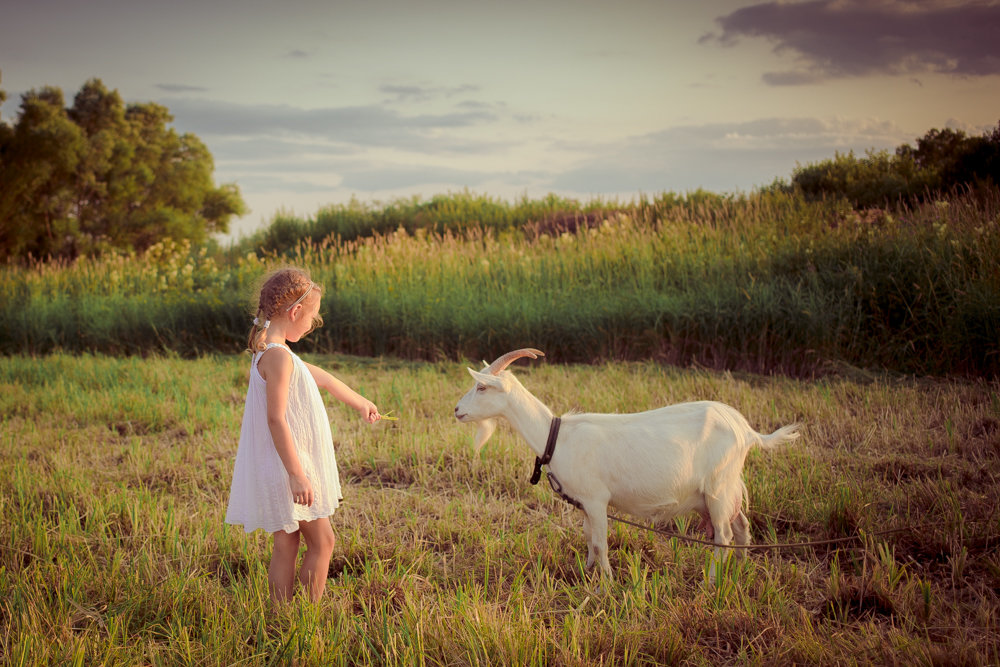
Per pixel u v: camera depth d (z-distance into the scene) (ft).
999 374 28.30
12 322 43.80
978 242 32.35
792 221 45.39
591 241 47.19
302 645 10.53
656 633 11.06
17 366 35.55
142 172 111.45
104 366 35.12
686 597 12.73
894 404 24.18
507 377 13.84
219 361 38.27
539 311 37.22
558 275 42.96
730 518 13.74
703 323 33.73
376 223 77.10
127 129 118.52
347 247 55.83
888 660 10.10
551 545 14.88
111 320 43.21
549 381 29.78
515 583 12.89
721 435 13.47
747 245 41.11
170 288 47.75
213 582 13.60
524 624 11.03
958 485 16.94
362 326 39.60
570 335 36.37
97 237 111.24
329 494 11.87
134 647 10.89
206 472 19.92
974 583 12.74
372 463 20.57
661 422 13.51
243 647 10.97
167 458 21.22
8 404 27.81
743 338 32.81
